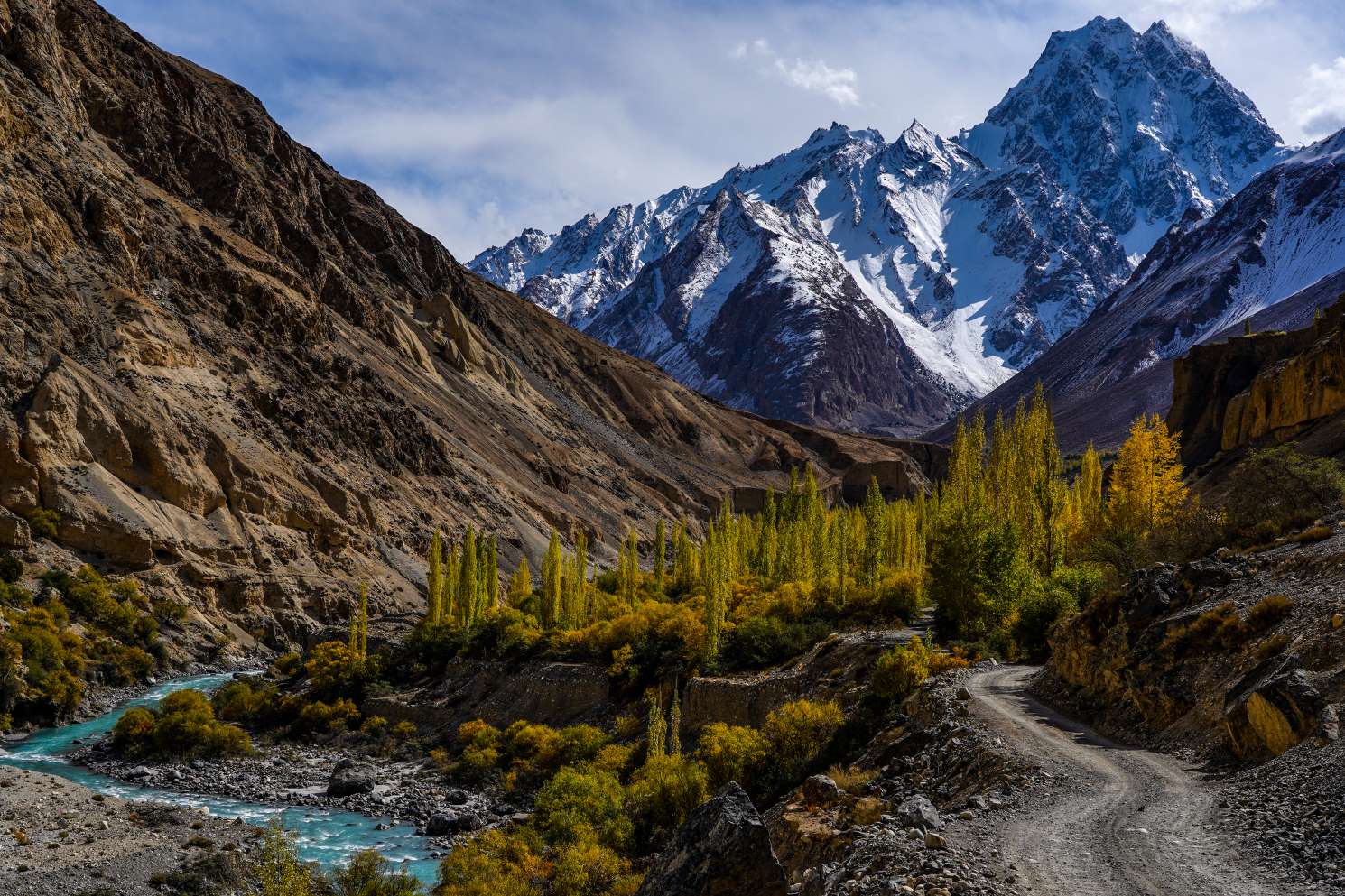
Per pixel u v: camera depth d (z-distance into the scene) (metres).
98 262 124.12
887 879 16.92
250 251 162.00
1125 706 32.34
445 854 52.06
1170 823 20.11
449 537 146.75
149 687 88.88
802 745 44.28
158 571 100.38
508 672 83.12
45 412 99.00
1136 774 25.02
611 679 74.69
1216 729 27.03
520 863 46.00
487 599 101.69
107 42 173.38
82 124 148.62
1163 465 73.50
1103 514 79.50
